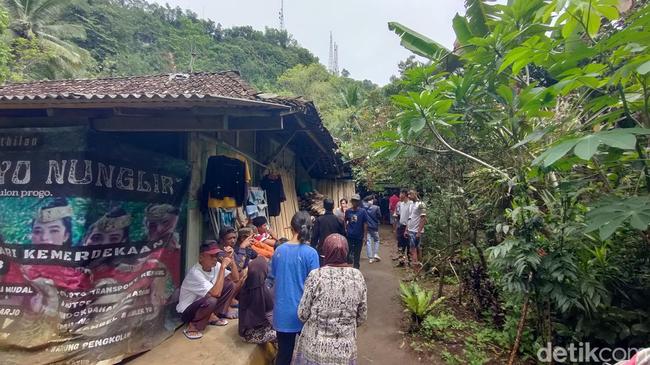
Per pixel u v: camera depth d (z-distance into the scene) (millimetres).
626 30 2398
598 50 2631
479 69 3924
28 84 6340
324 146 6945
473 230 5168
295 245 3236
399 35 5293
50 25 20891
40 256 2943
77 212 2941
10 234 3021
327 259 2705
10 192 3072
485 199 4668
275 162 8422
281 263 3195
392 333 4766
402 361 4086
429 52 5141
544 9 2891
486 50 3766
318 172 13070
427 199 7594
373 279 7250
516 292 3424
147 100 2910
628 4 4406
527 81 4176
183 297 3822
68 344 2812
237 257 4422
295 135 6680
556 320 3635
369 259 8711
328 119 21391
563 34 2840
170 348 3508
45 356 2777
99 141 3105
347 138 14305
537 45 2852
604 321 3176
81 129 2992
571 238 3166
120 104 2963
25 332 2854
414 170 6770
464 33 4738
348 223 7027
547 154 2381
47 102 2912
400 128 4219
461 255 5777
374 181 9445
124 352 3191
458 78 4066
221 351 3471
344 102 19891
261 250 4887
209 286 3787
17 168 3074
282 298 3115
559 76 2715
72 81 6445
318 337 2547
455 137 4609
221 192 4613
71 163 2986
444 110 3625
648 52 2477
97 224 3053
